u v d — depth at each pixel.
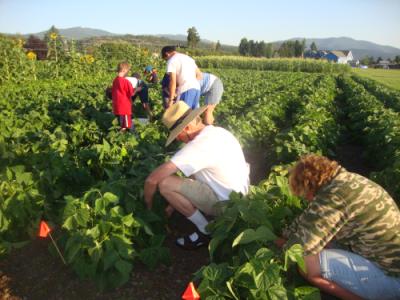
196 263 4.37
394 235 3.09
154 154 6.09
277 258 3.28
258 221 3.65
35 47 33.88
